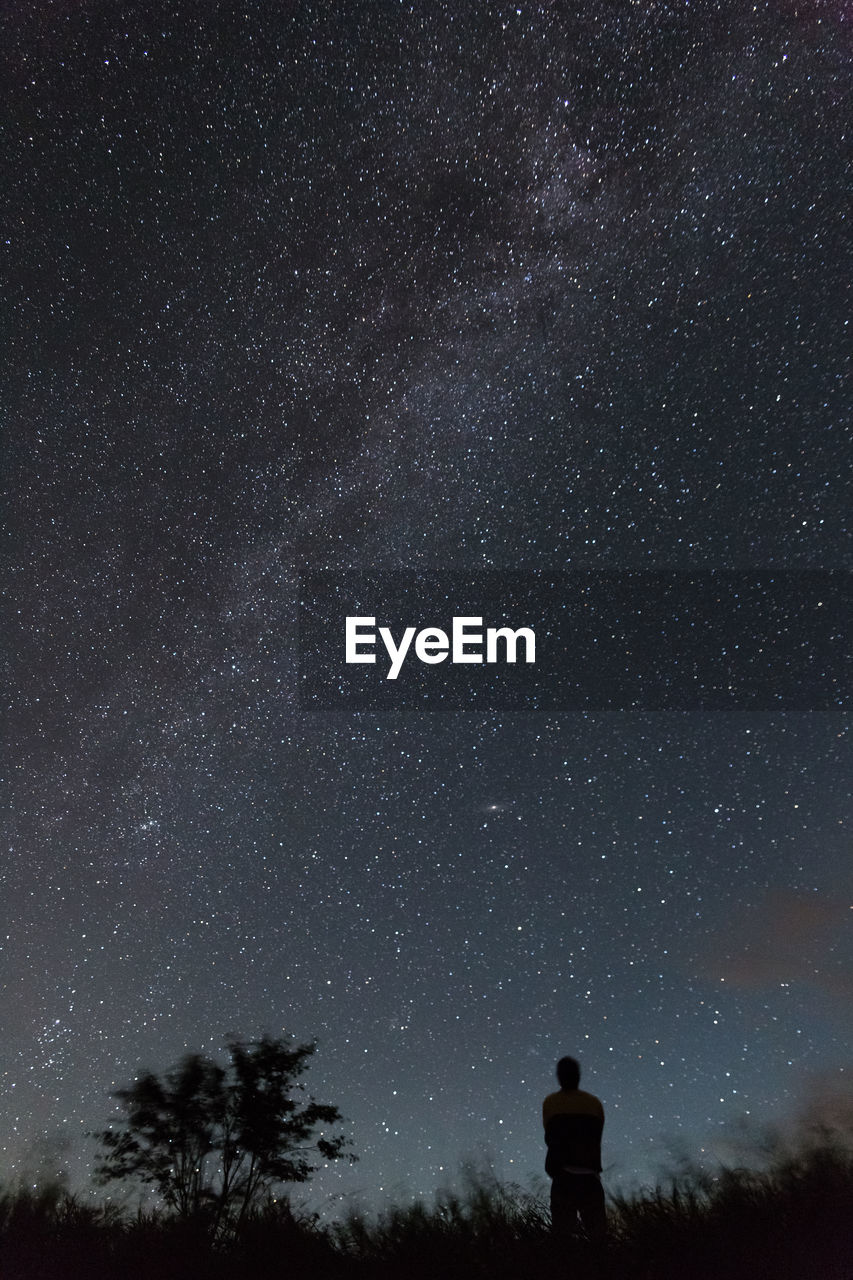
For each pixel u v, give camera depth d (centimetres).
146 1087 846
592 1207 569
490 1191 645
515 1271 538
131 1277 577
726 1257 503
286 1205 665
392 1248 603
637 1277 504
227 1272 580
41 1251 610
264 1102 857
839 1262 488
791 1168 607
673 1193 607
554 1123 600
